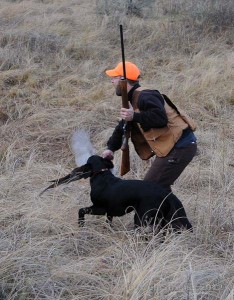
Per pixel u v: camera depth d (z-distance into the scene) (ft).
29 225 29.37
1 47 64.28
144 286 22.93
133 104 29.07
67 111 50.19
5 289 23.65
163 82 55.88
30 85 55.16
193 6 79.15
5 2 86.69
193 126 29.53
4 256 25.17
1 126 47.47
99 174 28.68
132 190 27.96
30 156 40.88
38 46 64.39
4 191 34.37
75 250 28.04
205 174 38.45
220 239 29.53
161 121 27.96
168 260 25.05
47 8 83.61
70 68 60.49
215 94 53.21
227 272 24.84
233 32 71.82
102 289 23.94
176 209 28.27
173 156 29.07
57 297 23.49
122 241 28.35
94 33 70.54
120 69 29.22
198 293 22.76
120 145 30.91
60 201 33.58
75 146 30.83
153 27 73.51
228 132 46.70
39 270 24.86
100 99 52.39
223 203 32.45
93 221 30.81
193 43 67.92
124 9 80.59
